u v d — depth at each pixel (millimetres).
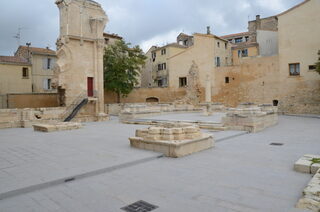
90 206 5152
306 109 33219
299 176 6871
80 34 31781
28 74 40719
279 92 37312
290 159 8789
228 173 7250
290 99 36312
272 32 45000
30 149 10938
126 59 43219
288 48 36375
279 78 37312
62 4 31000
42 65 44000
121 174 7289
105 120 30125
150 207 5070
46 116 26484
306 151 10078
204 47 45250
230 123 16922
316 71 32156
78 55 31250
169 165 8203
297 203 4934
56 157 9203
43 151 10422
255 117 16141
